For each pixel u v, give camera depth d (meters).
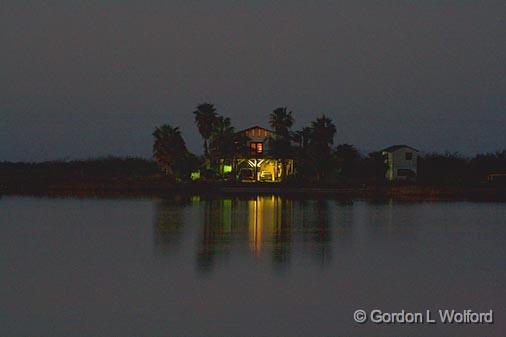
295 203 67.19
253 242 36.12
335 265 28.78
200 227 43.44
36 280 25.03
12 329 18.62
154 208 59.09
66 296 22.42
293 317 20.06
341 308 21.12
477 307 21.34
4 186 88.88
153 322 19.41
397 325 19.28
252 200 71.25
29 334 18.20
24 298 22.08
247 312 20.56
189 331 18.59
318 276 26.19
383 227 44.38
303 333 18.50
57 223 45.56
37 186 89.88
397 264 29.19
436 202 71.00
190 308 20.95
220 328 18.89
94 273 26.47
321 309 20.98
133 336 18.11
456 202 71.25
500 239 38.31
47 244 34.91
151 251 32.47
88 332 18.41
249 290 23.50
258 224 45.53
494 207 63.69
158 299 22.06
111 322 19.36
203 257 30.62
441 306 21.47
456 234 40.66
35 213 53.44
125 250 32.78
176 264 28.69
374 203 68.31
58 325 19.02
